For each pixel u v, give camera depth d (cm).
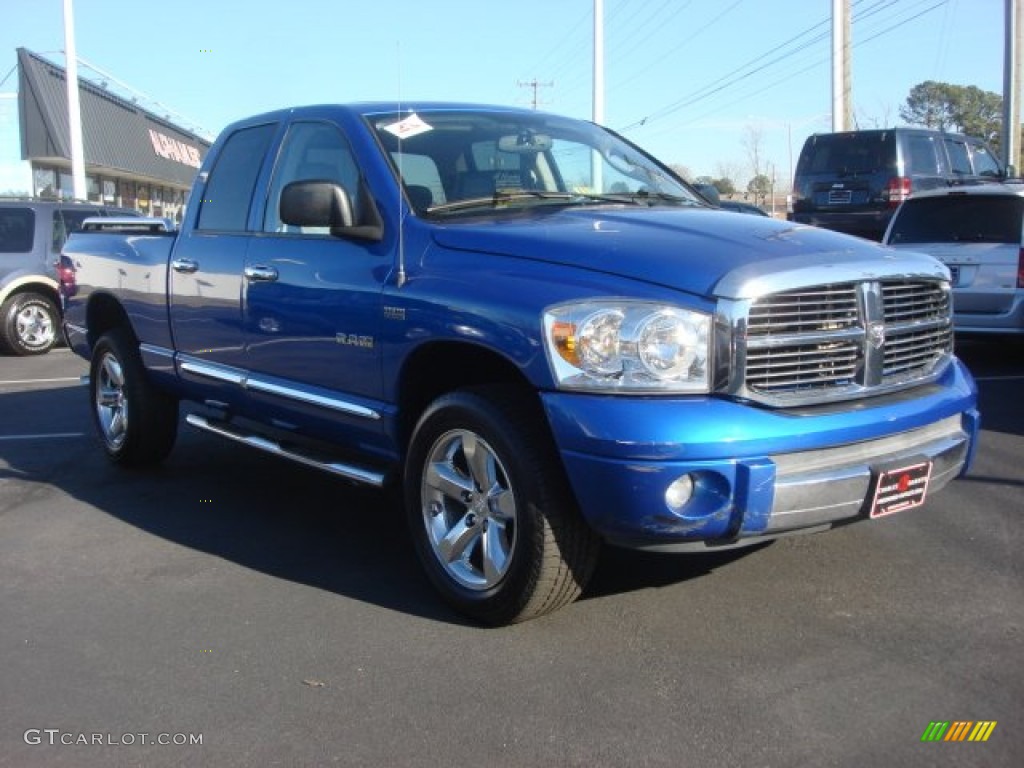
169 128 3391
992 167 1712
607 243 372
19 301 1291
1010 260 933
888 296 384
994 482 573
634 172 533
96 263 671
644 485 333
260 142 544
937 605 402
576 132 539
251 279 506
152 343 612
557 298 354
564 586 375
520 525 369
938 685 336
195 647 387
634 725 318
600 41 2481
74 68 2108
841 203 1495
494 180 474
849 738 306
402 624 403
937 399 393
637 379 340
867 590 419
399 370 417
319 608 422
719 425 335
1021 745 300
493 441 376
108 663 375
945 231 976
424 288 402
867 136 1465
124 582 459
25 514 569
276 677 360
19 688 357
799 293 354
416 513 421
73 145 2117
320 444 510
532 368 356
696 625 390
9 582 461
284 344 487
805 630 382
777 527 347
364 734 319
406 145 465
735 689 338
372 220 443
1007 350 1100
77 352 716
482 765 300
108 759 309
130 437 644
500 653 372
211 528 538
